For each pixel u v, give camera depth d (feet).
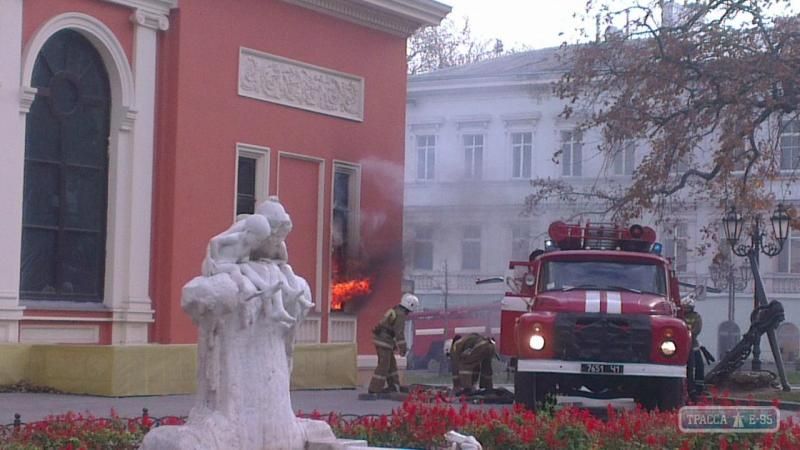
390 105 94.38
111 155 75.72
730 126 86.17
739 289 168.35
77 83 74.28
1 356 68.33
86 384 68.18
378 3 91.15
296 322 31.12
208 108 79.66
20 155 69.92
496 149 165.17
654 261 64.64
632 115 90.27
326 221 88.53
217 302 29.53
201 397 30.04
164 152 77.87
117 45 75.51
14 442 37.22
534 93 163.22
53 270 72.90
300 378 79.77
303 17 86.99
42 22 71.31
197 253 78.74
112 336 75.00
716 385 91.97
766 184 135.23
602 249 66.80
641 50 91.15
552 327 59.06
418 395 49.14
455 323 150.30
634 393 62.49
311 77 87.61
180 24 78.07
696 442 39.27
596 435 39.88
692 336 69.41
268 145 84.07
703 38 87.04
